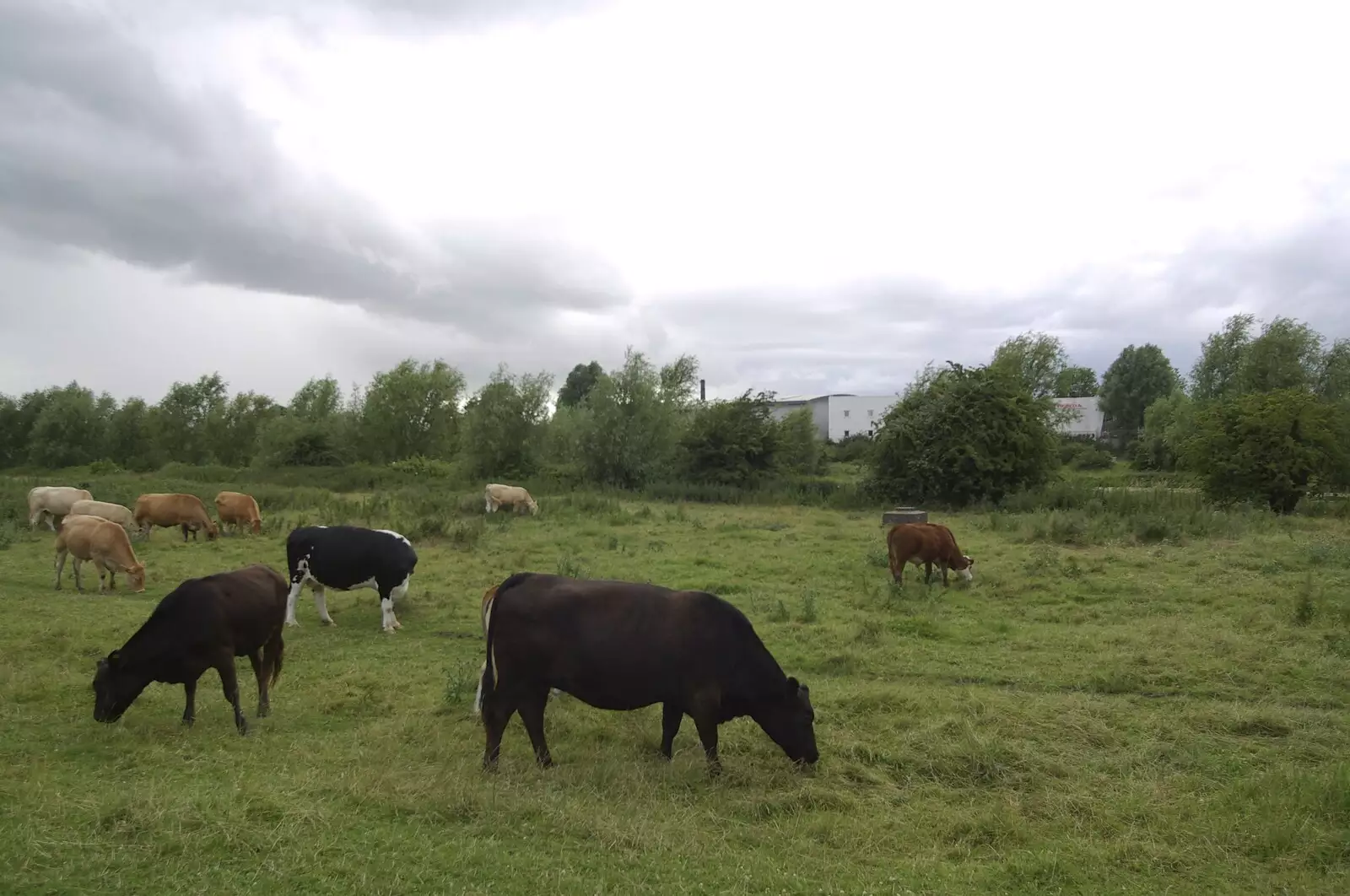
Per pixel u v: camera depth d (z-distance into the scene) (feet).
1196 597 40.83
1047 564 48.93
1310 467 80.64
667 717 21.97
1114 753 22.34
